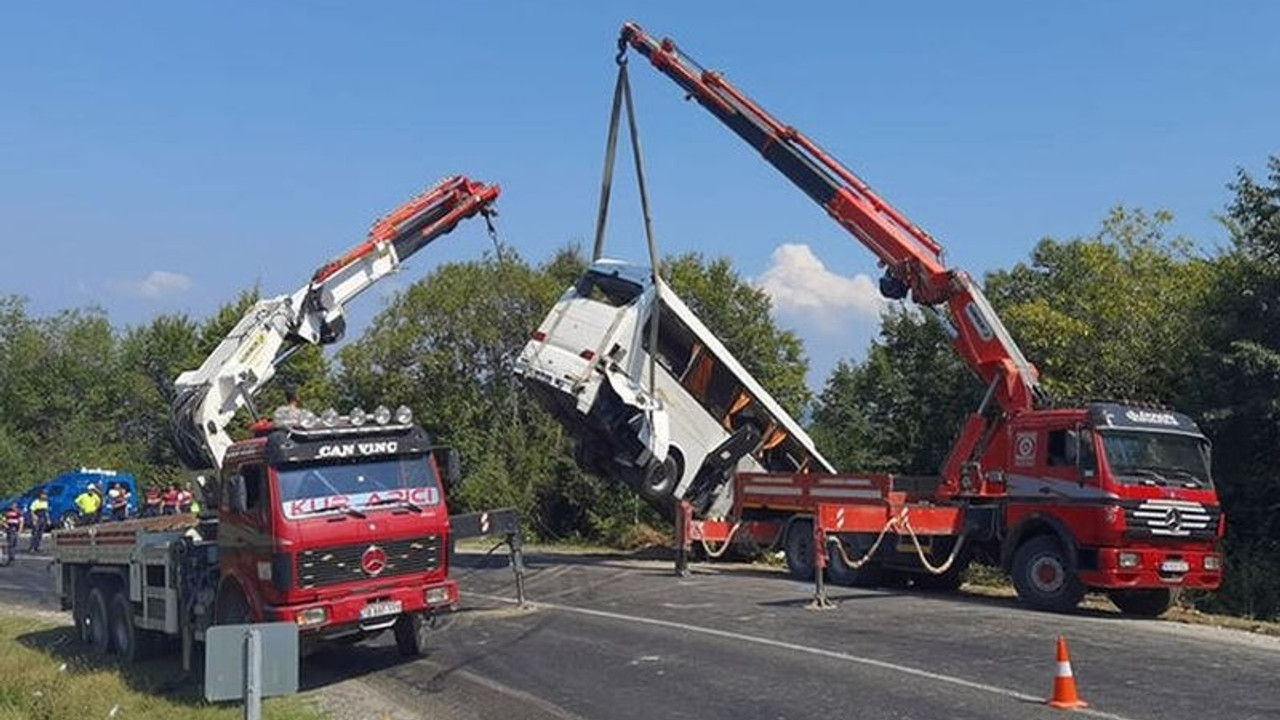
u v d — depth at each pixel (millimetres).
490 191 20562
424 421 41531
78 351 62156
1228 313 23547
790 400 42594
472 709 11492
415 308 42906
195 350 58094
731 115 23297
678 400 24078
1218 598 21125
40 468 56875
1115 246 30281
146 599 15688
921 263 21531
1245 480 23156
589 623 16094
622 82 23422
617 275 23891
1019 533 18219
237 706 12000
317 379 43594
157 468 54781
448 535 14086
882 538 20188
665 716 10531
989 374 20422
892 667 12266
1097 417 17281
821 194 22781
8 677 14688
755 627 15289
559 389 23312
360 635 13438
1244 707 10453
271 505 13047
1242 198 23875
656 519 32719
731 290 44156
